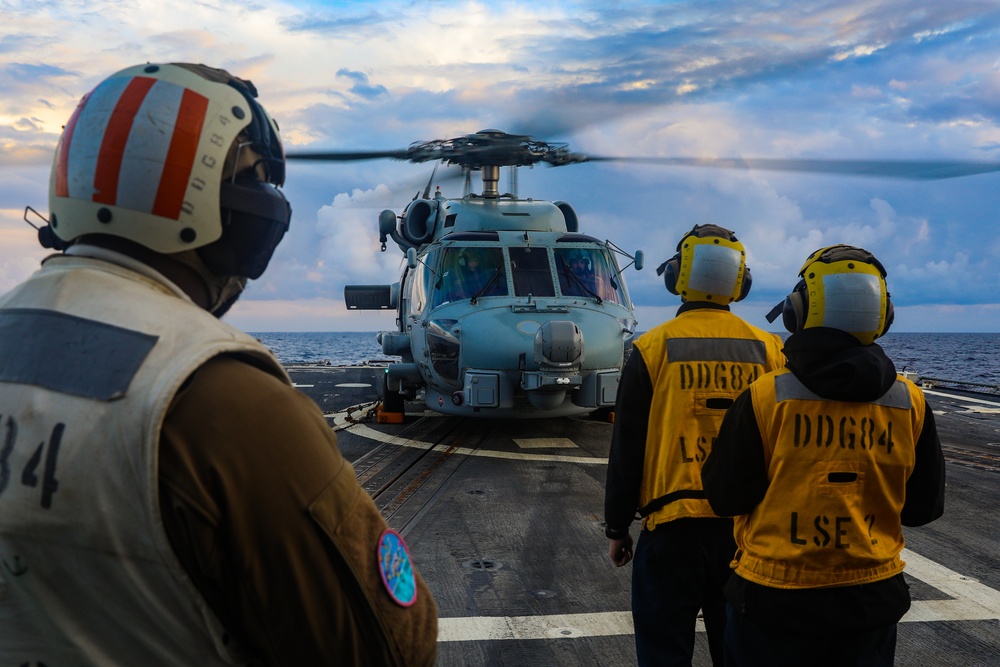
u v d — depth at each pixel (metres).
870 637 2.26
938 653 3.76
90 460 0.94
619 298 10.26
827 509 2.23
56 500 0.95
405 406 13.43
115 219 1.11
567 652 3.76
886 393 2.28
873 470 2.25
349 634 1.05
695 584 2.95
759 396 2.32
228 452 0.97
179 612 0.99
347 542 1.04
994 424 11.35
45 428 0.97
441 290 10.00
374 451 9.03
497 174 11.23
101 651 0.99
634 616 3.05
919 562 5.16
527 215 10.76
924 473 2.36
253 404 1.00
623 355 9.64
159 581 0.96
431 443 9.58
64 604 0.98
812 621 2.21
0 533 0.97
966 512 6.46
